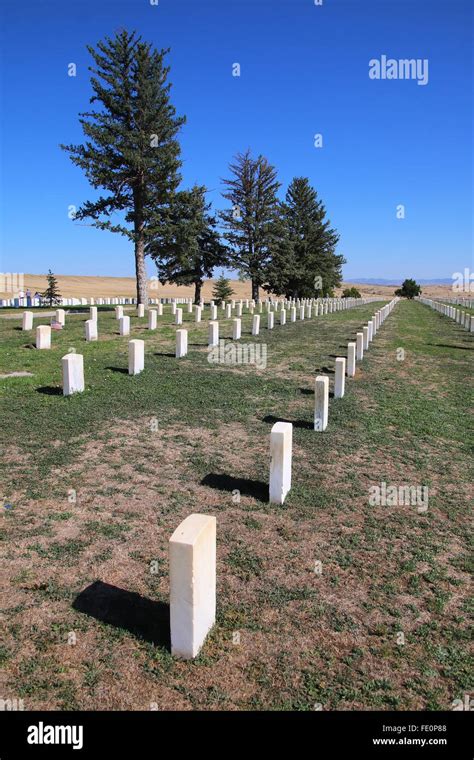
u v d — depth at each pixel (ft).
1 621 13.71
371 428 31.83
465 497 22.67
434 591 15.78
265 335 74.13
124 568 16.25
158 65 119.96
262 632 13.73
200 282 183.01
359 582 16.07
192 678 12.14
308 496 21.91
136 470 24.07
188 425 31.27
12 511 19.62
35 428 29.32
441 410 37.04
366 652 13.19
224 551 17.46
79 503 20.48
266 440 29.07
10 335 66.85
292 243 200.54
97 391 37.60
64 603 14.51
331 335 77.82
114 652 12.80
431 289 456.86
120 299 194.59
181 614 12.39
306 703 11.60
